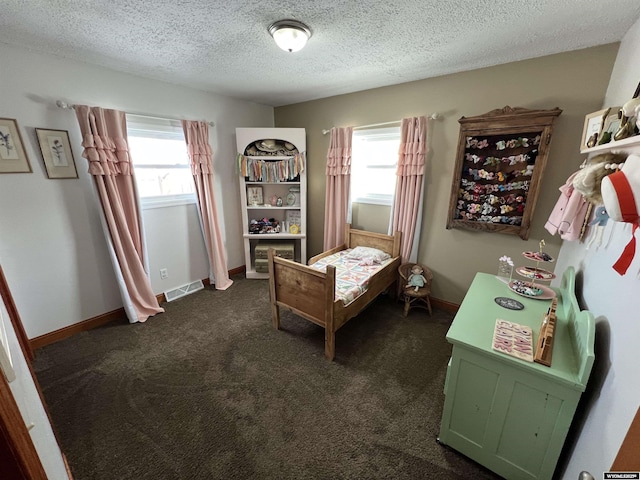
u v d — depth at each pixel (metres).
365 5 1.43
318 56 2.09
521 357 1.13
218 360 2.11
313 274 2.05
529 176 2.20
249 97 3.34
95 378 1.92
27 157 2.03
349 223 3.38
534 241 2.29
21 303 2.13
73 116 2.21
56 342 2.30
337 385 1.87
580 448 1.08
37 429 0.78
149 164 2.78
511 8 1.44
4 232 2.01
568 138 2.04
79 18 1.55
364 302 2.41
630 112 0.95
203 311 2.85
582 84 1.93
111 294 2.63
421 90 2.63
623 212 0.75
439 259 2.84
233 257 3.78
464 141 2.41
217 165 3.33
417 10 1.47
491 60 2.14
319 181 3.70
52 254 2.24
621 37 1.71
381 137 3.01
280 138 3.30
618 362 0.92
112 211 2.42
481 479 1.30
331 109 3.31
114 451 1.42
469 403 1.31
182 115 2.91
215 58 2.13
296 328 2.55
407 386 1.87
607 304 1.12
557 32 1.68
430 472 1.34
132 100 2.52
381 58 2.12
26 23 1.60
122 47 1.93
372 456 1.41
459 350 1.27
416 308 2.94
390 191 3.16
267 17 1.55
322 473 1.33
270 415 1.64
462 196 2.54
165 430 1.54
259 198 3.66
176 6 1.43
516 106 2.19
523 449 1.21
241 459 1.39
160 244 2.97
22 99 1.97
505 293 1.73
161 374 1.96
